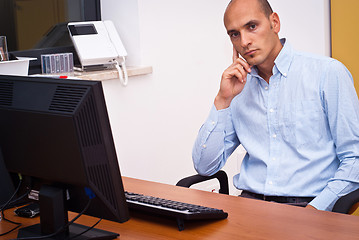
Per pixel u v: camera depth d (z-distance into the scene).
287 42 1.95
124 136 2.96
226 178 2.13
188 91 3.33
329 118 1.88
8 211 1.60
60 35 3.02
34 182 1.37
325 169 1.90
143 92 3.04
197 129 3.43
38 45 2.92
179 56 3.24
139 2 2.95
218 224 1.41
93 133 1.19
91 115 1.19
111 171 1.23
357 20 3.92
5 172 1.45
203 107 3.45
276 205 1.55
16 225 1.47
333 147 1.91
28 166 1.32
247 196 2.02
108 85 2.83
